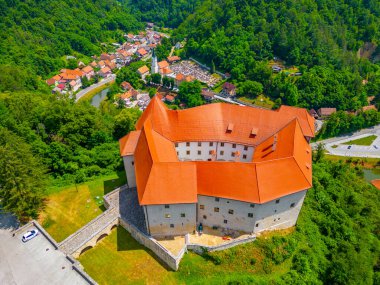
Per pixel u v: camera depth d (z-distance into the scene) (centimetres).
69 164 8712
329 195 8550
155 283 5953
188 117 8194
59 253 5991
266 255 6350
